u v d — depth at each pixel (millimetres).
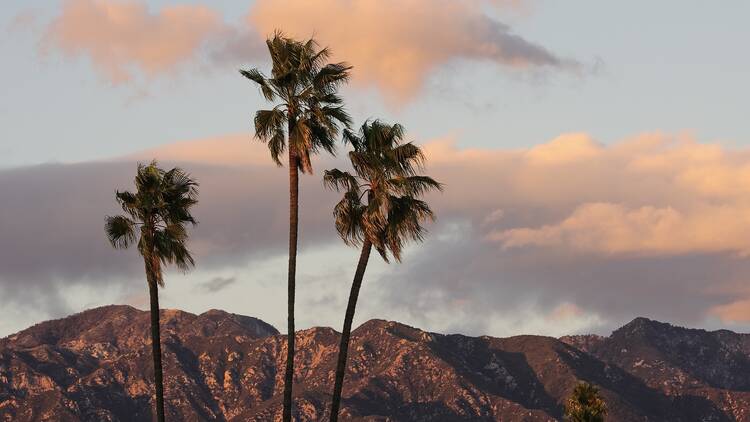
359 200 70438
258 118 68250
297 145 67062
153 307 75812
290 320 65812
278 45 69000
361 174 70375
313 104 69062
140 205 77250
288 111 68812
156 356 74938
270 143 68938
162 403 74188
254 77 68750
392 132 70375
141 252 76875
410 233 69625
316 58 69062
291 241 67000
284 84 68562
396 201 69688
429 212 70062
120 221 77562
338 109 69188
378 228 68812
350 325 68062
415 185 69875
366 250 69438
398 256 69625
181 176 79125
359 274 68875
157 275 76688
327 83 69062
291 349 65438
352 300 68500
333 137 68562
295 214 67250
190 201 78812
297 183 67562
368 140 70250
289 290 66250
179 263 77875
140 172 78312
